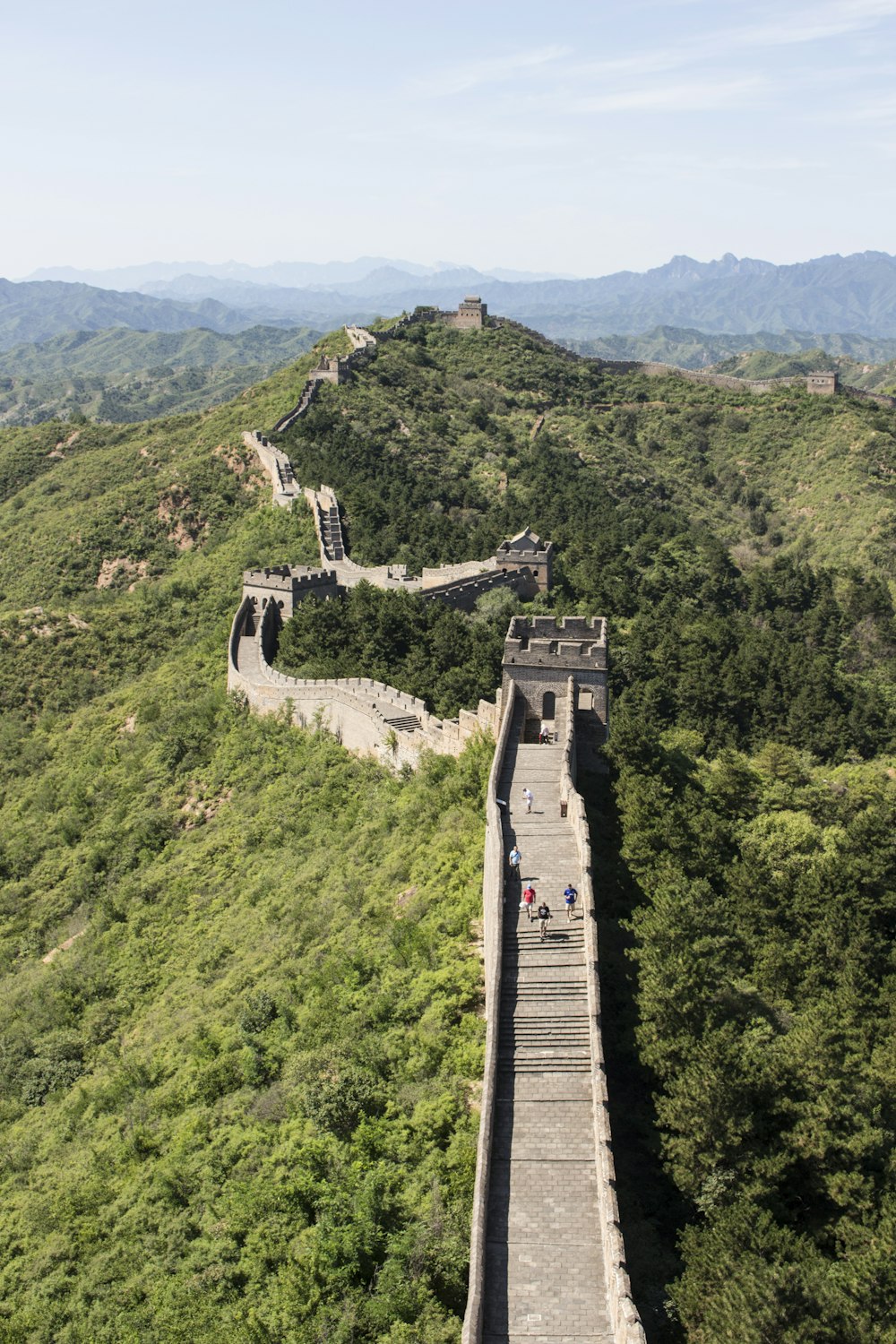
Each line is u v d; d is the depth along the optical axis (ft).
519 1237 110.01
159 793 278.46
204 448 532.73
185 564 434.30
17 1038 211.82
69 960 235.20
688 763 285.02
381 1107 141.08
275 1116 154.20
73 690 359.46
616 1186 122.62
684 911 159.22
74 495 529.04
